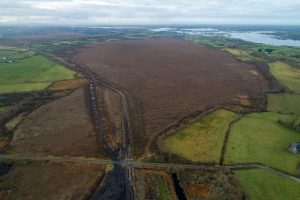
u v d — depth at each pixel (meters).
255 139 82.81
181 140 83.94
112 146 80.75
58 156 75.69
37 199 59.84
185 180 65.50
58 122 96.94
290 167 69.62
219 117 99.38
